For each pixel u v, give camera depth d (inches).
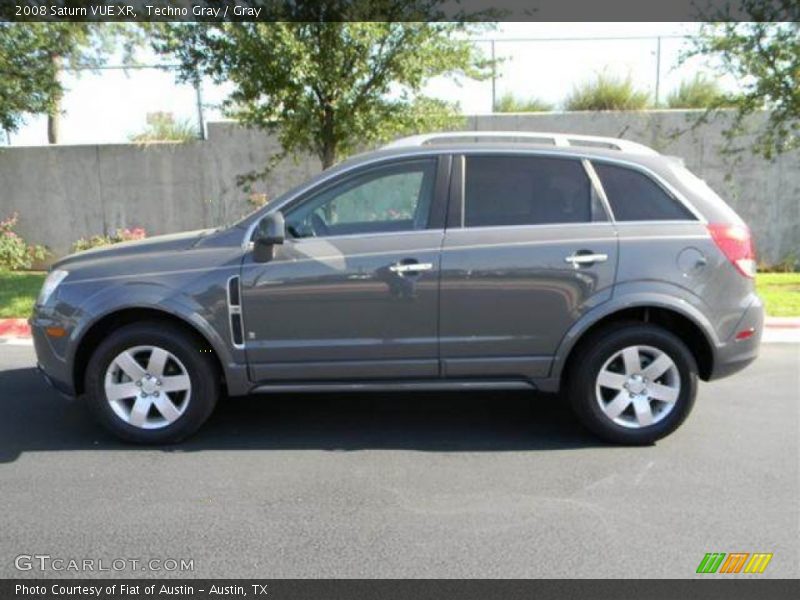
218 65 354.3
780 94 372.8
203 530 137.3
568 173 179.6
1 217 518.0
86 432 191.2
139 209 517.0
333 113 358.3
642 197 179.3
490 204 178.5
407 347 177.0
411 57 347.3
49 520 141.0
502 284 174.1
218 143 506.9
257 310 174.7
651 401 180.1
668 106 512.1
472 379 181.0
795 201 493.4
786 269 494.3
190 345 176.7
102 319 178.1
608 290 174.6
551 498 151.1
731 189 494.9
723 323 176.9
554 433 191.5
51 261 523.5
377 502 149.5
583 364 178.1
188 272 174.6
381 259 173.6
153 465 169.0
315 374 178.9
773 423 197.0
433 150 180.7
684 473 163.9
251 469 166.9
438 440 186.7
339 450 179.2
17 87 409.1
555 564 125.1
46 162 512.1
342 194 180.5
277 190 512.1
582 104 511.8
